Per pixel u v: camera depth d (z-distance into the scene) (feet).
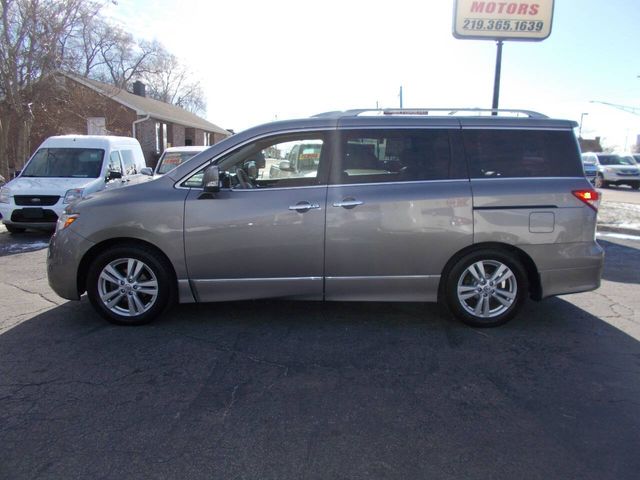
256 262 14.73
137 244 14.90
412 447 9.23
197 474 8.45
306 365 12.66
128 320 15.17
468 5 34.68
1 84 50.85
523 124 15.17
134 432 9.64
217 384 11.60
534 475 8.46
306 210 14.48
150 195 14.70
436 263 14.87
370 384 11.67
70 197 30.60
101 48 113.09
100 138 35.45
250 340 14.26
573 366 12.70
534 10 34.71
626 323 15.87
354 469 8.59
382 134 14.92
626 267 23.90
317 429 9.79
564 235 14.93
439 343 14.16
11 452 9.00
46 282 20.33
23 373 12.08
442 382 11.80
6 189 30.96
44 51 51.57
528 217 14.76
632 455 9.02
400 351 13.58
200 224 14.53
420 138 14.97
